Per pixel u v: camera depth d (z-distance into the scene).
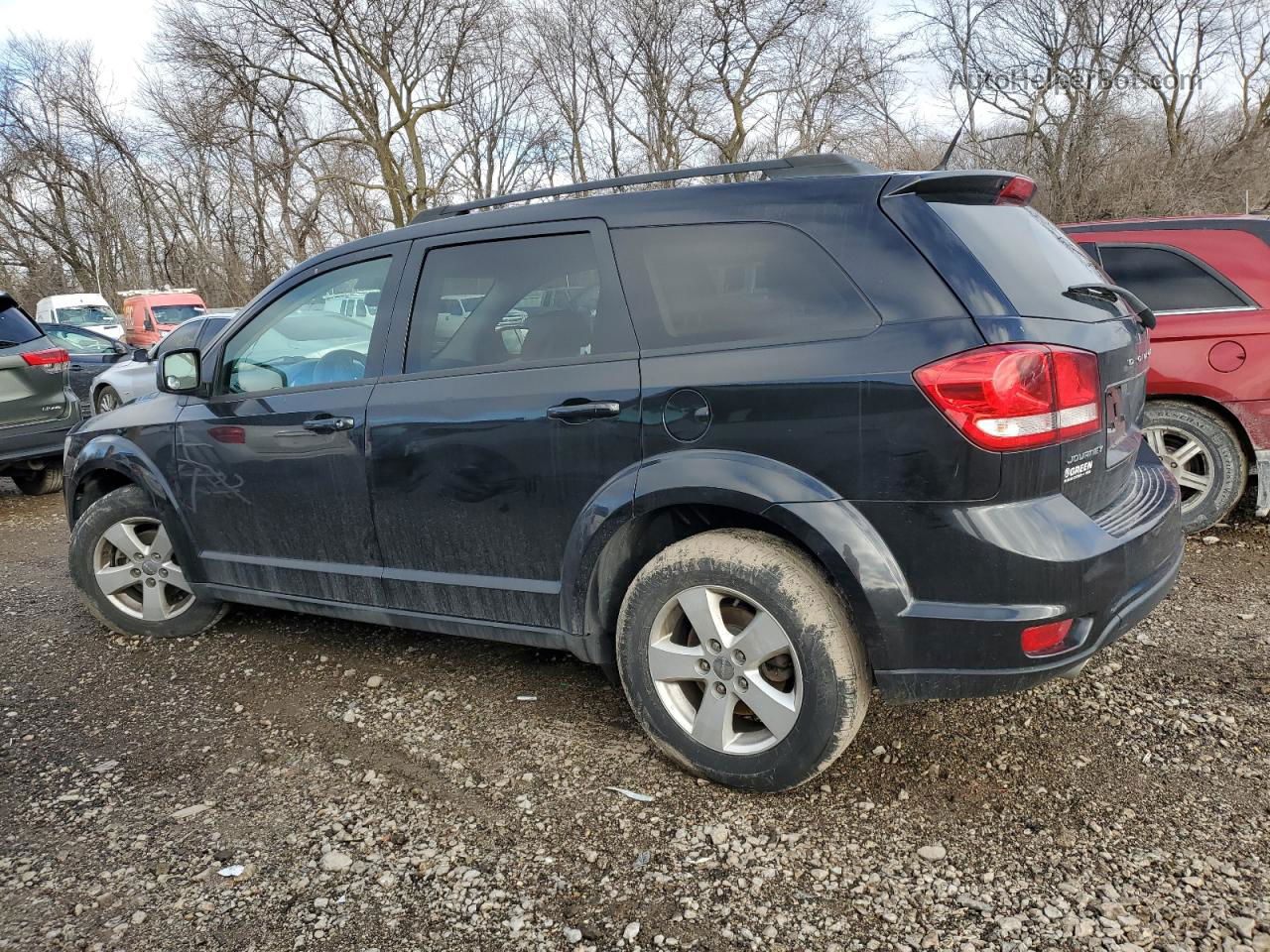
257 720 3.37
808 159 2.69
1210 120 22.42
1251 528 4.94
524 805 2.71
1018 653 2.28
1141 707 3.07
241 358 3.71
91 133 39.19
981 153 23.06
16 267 42.88
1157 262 4.70
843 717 2.44
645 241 2.75
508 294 3.00
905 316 2.35
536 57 30.59
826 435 2.38
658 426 2.61
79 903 2.36
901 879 2.30
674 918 2.20
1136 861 2.31
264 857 2.53
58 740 3.29
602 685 3.47
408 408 3.12
